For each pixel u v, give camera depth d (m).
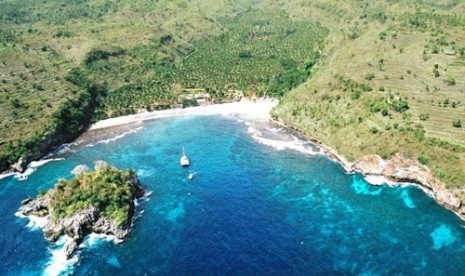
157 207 178.25
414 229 162.62
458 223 165.75
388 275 141.00
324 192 185.88
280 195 184.00
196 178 198.62
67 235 161.75
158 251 153.75
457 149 183.12
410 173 188.88
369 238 157.88
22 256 154.62
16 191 196.75
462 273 141.88
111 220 163.25
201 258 149.12
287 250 151.62
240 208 175.50
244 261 146.88
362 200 180.12
